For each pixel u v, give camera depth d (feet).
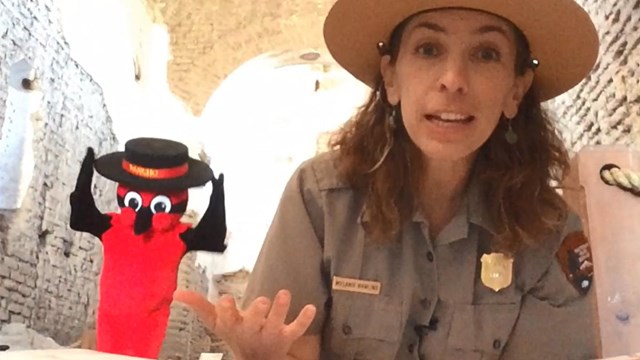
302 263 4.54
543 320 4.58
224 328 3.59
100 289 7.55
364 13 4.58
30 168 11.73
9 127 11.50
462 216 4.56
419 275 4.53
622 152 5.61
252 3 20.57
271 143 23.71
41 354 3.31
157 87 20.93
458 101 4.15
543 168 4.80
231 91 23.35
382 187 4.50
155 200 7.72
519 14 4.36
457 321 4.50
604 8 9.95
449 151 4.19
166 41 21.15
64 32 13.20
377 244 4.53
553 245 4.66
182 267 19.74
